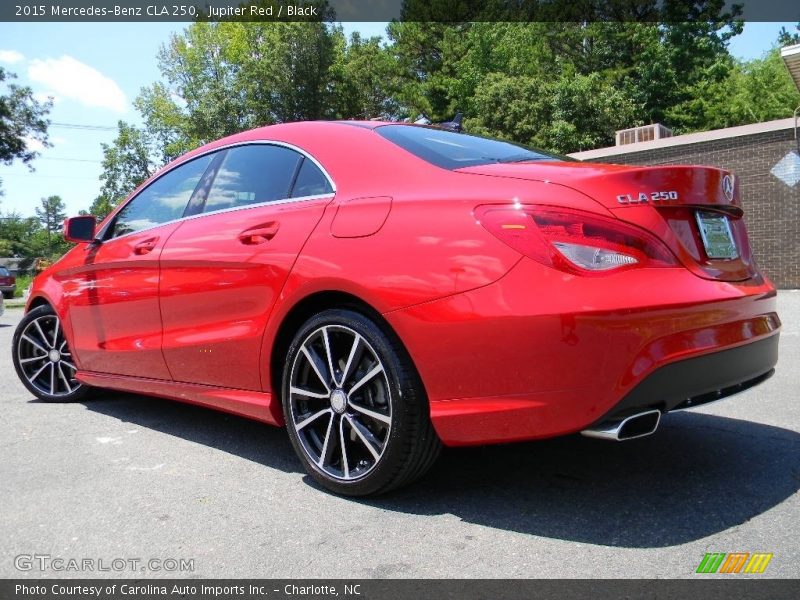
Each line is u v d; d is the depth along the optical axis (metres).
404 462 2.40
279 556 2.12
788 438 3.16
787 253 13.47
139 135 47.06
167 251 3.38
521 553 2.09
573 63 38.12
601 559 2.03
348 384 2.56
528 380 2.12
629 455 2.98
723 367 2.25
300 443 2.71
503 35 39.28
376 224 2.50
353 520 2.38
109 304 3.75
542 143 29.34
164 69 40.94
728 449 3.02
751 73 37.50
